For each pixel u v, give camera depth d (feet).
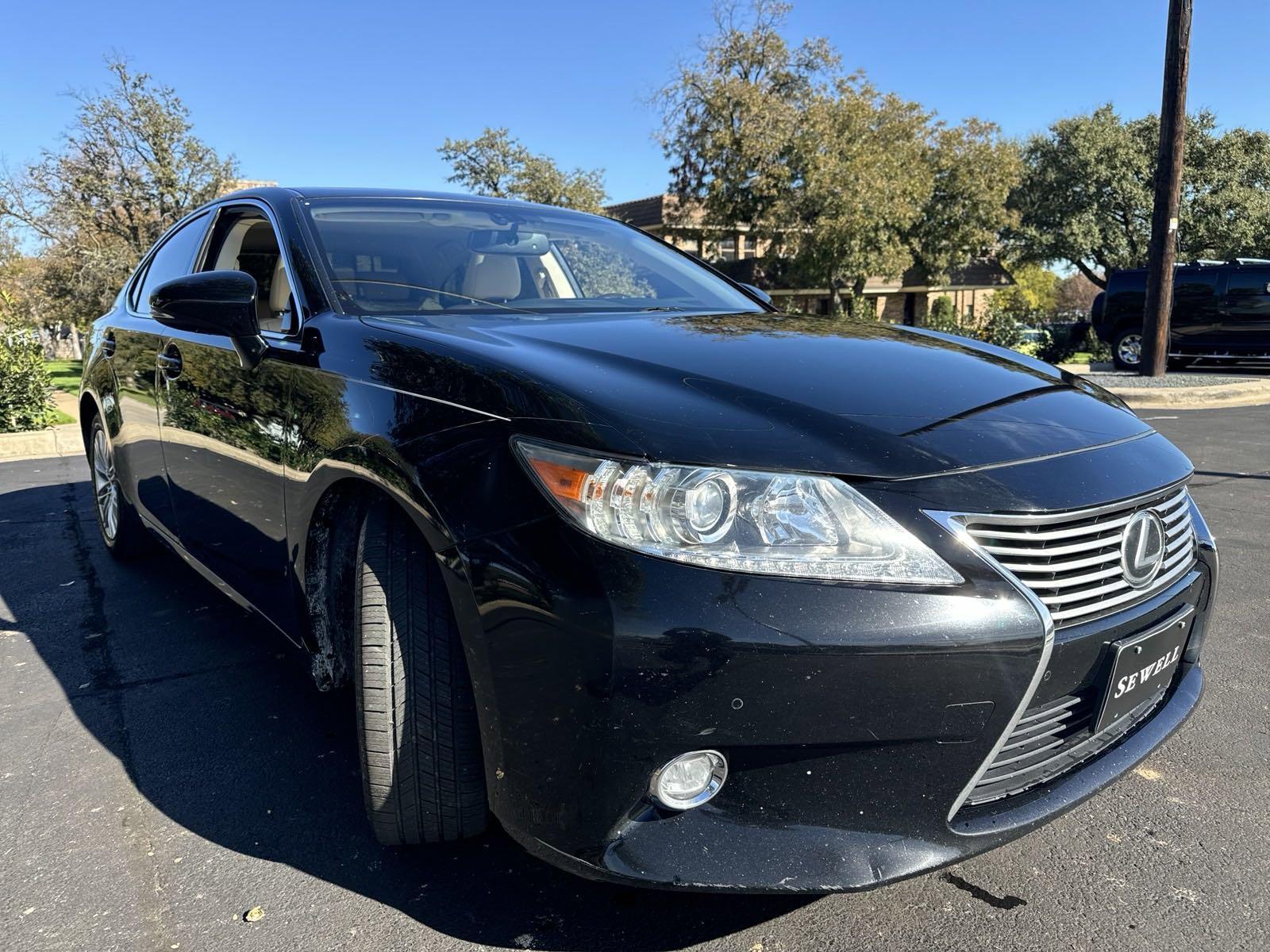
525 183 96.63
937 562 5.13
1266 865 6.81
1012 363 7.88
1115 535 5.84
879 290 114.11
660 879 5.06
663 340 7.06
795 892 5.08
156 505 11.14
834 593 4.95
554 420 5.38
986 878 6.67
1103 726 6.02
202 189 73.15
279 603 7.95
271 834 7.13
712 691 4.85
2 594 12.85
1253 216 103.45
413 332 6.90
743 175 82.12
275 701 9.47
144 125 70.38
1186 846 7.07
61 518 17.51
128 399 11.43
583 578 4.98
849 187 78.13
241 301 7.79
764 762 5.10
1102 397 7.44
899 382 6.48
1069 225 109.09
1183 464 6.73
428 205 10.08
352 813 7.41
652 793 5.05
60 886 6.49
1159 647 6.24
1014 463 5.66
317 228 8.81
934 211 95.40
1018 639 5.20
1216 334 46.73
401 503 5.85
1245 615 12.06
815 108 79.56
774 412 5.61
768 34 83.10
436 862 6.77
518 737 5.27
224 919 6.14
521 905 6.28
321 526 7.12
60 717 9.12
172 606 12.35
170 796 7.67
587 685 4.94
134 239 74.33
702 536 4.98
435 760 6.06
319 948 5.85
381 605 6.11
